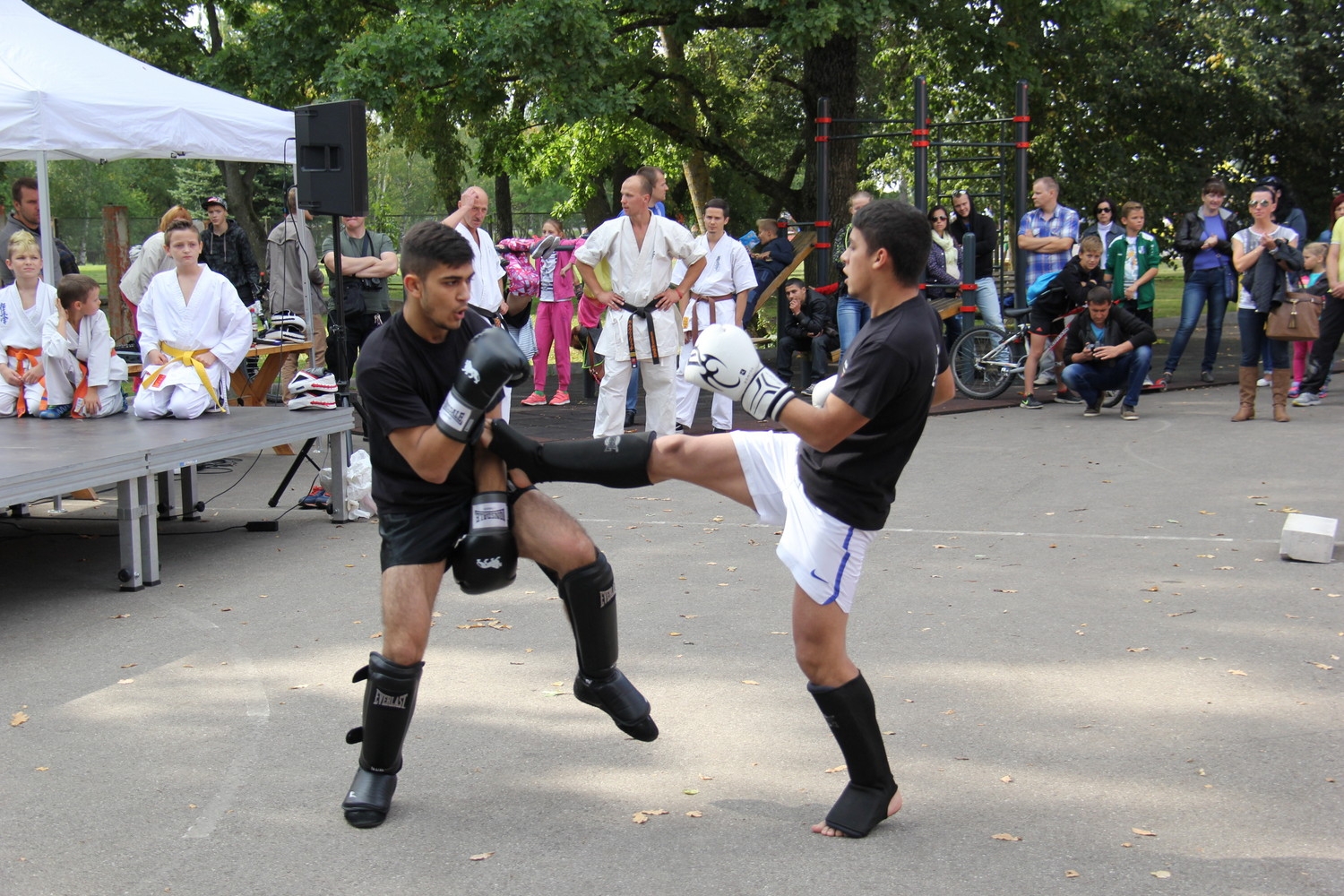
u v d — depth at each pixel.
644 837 3.40
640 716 3.65
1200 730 4.09
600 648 3.60
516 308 12.02
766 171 28.38
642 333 8.66
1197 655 4.84
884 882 3.13
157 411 7.28
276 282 11.31
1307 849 3.26
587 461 3.43
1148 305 12.04
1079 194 22.50
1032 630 5.18
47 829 3.50
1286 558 6.26
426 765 3.91
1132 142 23.56
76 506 8.22
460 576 3.44
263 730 4.24
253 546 6.98
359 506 7.66
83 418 7.33
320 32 15.84
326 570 6.41
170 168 44.94
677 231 8.65
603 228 8.63
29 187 9.81
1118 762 3.85
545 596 5.86
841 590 3.28
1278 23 22.12
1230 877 3.12
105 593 6.01
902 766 3.84
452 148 22.42
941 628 5.22
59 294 7.21
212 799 3.69
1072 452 9.24
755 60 24.48
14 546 7.05
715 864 3.24
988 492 7.94
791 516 3.32
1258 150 24.28
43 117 8.39
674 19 16.42
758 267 13.28
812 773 3.81
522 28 13.24
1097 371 10.75
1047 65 20.02
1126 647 4.95
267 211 34.78
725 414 10.39
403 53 13.55
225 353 7.43
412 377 3.40
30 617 5.61
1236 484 8.02
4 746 4.11
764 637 5.15
